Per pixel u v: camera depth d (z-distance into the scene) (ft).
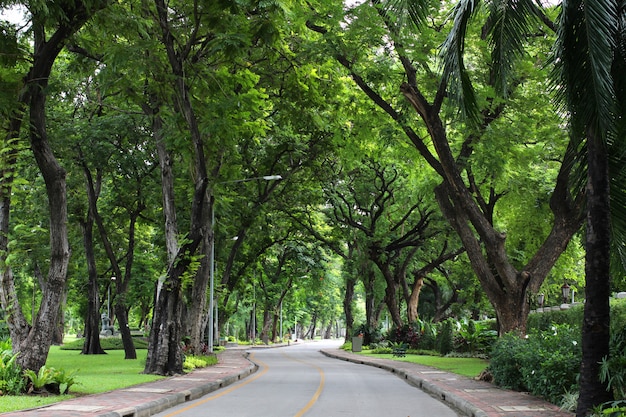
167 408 48.65
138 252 170.60
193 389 58.23
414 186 126.21
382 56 76.79
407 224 164.35
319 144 119.55
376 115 86.74
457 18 35.96
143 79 75.66
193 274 77.61
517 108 77.61
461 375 77.61
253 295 253.03
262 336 279.49
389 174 150.61
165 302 77.71
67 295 204.85
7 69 52.42
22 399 45.65
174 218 84.17
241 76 70.59
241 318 307.58
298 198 145.28
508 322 70.59
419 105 69.21
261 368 107.14
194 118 71.26
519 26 36.17
